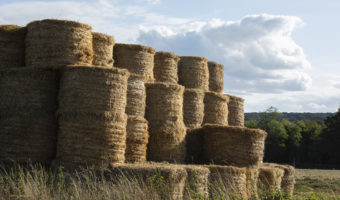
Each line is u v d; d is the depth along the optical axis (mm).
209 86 20312
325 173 29141
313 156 72000
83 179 11648
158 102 15438
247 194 13945
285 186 17172
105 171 11828
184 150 15836
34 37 13500
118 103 12469
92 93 12148
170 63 17797
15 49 14227
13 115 12734
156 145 15250
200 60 19031
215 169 13320
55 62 13148
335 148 64312
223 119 18859
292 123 87812
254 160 15164
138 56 16312
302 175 25500
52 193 10172
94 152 11969
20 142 12578
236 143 15227
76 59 13375
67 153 12094
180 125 15703
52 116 13156
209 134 16062
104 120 12117
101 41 14719
